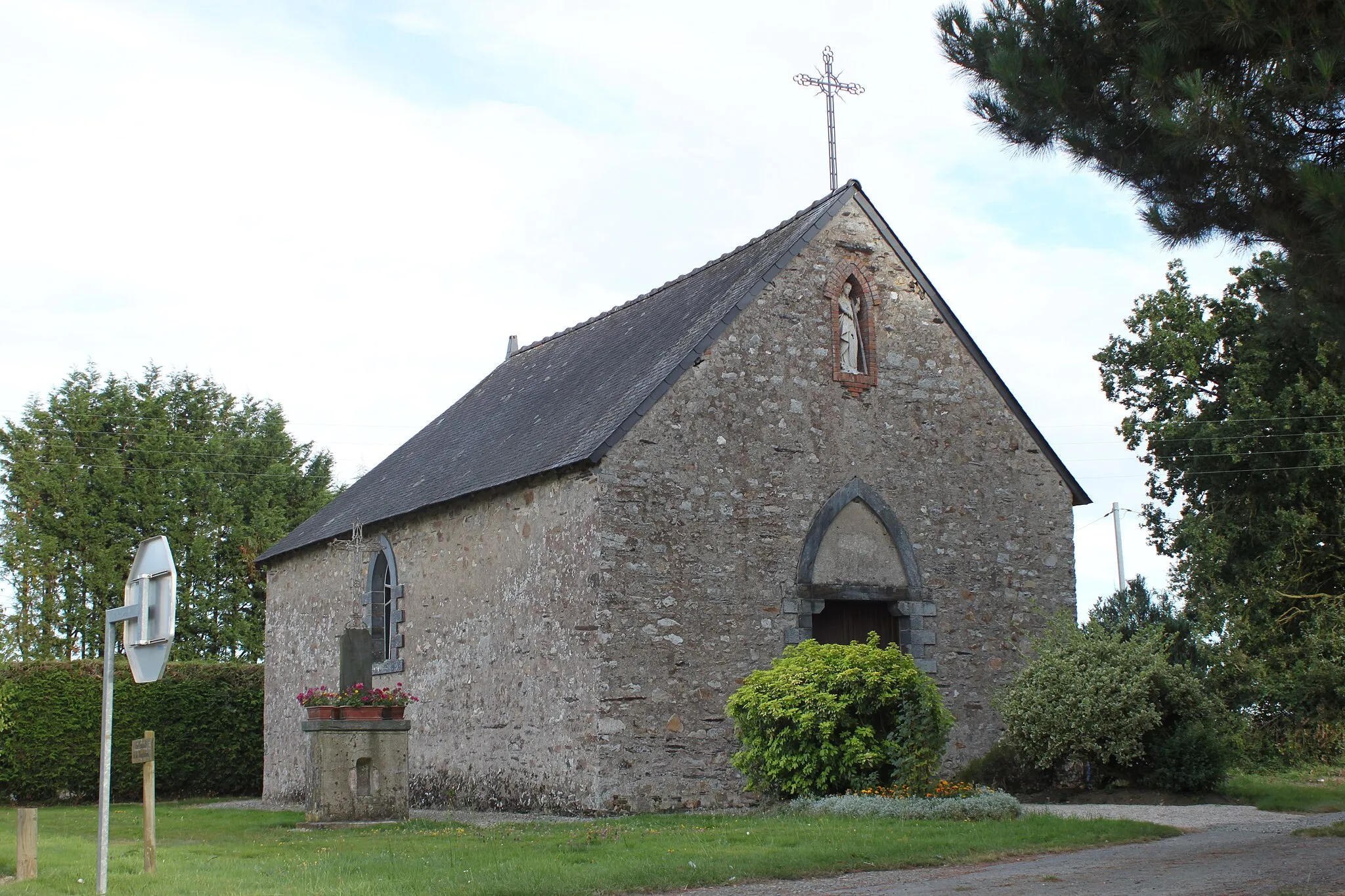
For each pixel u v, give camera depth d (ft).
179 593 129.29
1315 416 86.22
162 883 32.68
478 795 61.77
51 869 36.86
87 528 125.80
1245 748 84.43
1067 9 37.81
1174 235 37.60
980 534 65.10
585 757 54.39
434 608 67.31
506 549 61.62
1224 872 33.55
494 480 62.23
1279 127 35.17
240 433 143.54
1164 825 44.04
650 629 55.57
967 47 39.83
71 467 127.03
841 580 60.80
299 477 142.82
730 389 59.36
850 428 62.39
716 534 57.82
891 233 65.36
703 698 56.24
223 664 91.15
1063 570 67.15
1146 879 32.53
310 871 34.45
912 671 50.85
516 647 60.03
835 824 43.24
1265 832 43.37
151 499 129.18
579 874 33.17
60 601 124.47
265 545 134.41
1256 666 88.84
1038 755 57.62
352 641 54.54
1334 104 34.37
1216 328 92.84
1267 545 90.58
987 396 66.85
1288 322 40.55
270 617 86.89
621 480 55.98
